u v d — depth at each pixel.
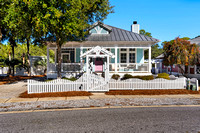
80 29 10.59
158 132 4.18
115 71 15.67
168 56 14.56
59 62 12.07
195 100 7.96
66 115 5.70
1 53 29.70
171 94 9.40
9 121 5.10
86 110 6.35
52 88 9.84
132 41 15.48
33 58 23.72
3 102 7.57
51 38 12.27
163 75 13.61
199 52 13.62
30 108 6.56
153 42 15.89
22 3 8.74
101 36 17.11
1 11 12.58
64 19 9.52
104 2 12.37
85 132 4.18
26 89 11.19
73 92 9.62
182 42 14.22
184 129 4.38
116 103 7.40
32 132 4.21
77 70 15.98
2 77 18.89
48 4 8.90
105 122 4.94
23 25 9.61
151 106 6.95
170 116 5.52
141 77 13.46
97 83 9.98
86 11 12.09
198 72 16.59
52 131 4.27
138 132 4.17
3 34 18.83
